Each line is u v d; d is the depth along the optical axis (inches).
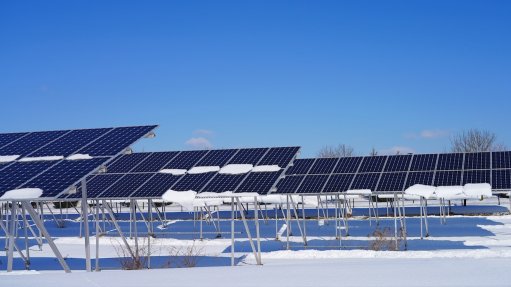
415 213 1749.5
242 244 1140.5
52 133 919.7
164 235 1344.7
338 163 1296.8
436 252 899.4
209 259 932.0
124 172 1065.5
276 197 1425.9
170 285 512.1
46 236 650.8
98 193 946.7
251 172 903.1
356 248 1031.0
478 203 2079.2
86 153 783.1
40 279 564.4
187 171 983.0
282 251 965.8
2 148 869.8
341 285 490.9
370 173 1196.5
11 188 674.2
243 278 546.3
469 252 877.2
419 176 1155.3
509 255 843.4
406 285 480.4
